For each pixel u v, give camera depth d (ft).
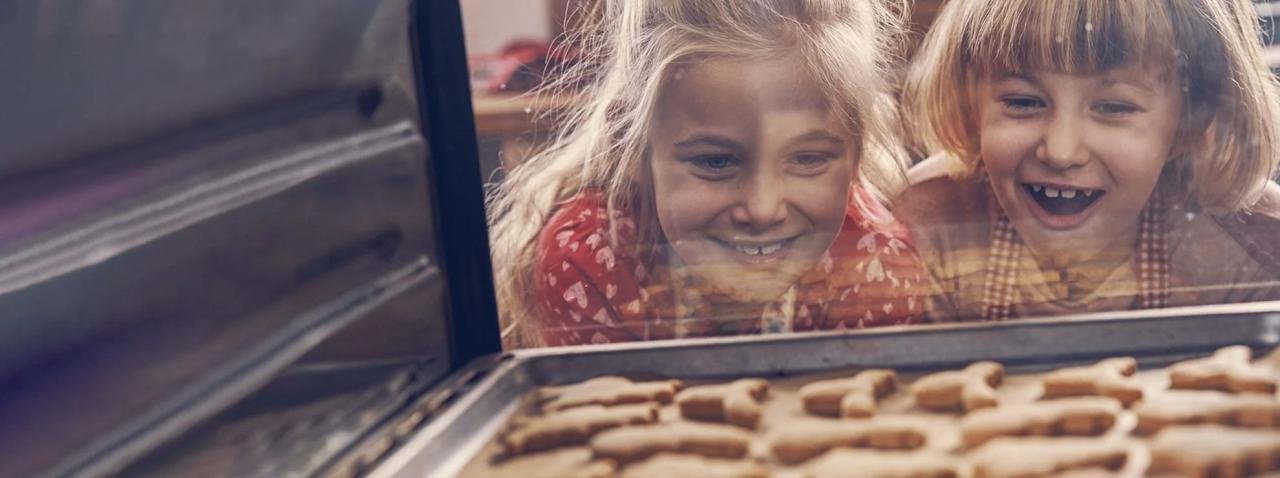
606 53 3.75
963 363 3.30
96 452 2.47
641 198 3.84
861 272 3.84
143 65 2.65
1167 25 3.67
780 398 3.22
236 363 2.81
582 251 3.87
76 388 2.42
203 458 2.74
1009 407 3.08
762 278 3.84
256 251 2.86
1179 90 3.71
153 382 2.67
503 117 3.76
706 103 3.78
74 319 2.40
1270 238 3.76
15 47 2.26
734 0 3.72
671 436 3.02
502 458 3.03
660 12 3.73
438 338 3.36
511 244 3.85
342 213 3.07
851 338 3.33
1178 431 2.92
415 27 3.32
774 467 2.98
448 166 3.40
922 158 3.79
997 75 3.73
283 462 2.87
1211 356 3.25
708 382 3.32
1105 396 3.09
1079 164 3.76
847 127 3.78
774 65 3.75
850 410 3.09
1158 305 3.82
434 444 2.99
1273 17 3.67
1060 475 2.85
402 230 3.26
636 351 3.35
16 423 2.26
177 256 2.71
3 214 2.25
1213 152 3.74
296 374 2.91
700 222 3.84
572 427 3.07
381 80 3.21
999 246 3.82
